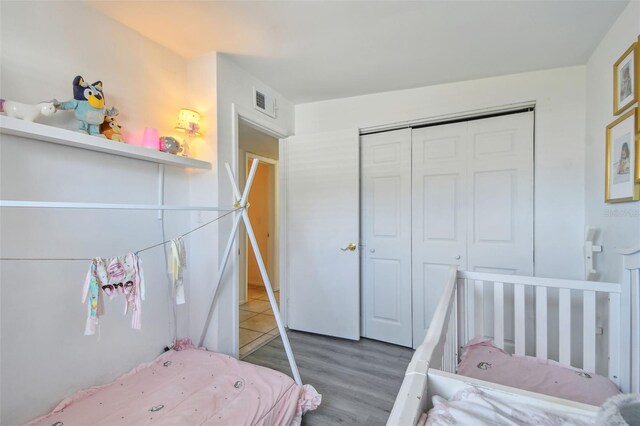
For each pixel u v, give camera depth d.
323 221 2.84
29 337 1.37
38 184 1.40
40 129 1.26
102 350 1.65
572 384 1.31
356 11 1.62
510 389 0.75
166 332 2.01
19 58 1.34
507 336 2.31
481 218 2.41
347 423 1.67
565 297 1.56
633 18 1.47
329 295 2.82
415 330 2.62
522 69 2.22
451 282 1.48
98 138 1.46
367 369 2.25
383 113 2.70
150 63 1.93
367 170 2.83
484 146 2.40
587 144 2.06
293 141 2.95
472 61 2.13
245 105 2.34
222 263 1.92
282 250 3.04
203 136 2.12
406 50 2.01
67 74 1.51
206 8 1.61
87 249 1.59
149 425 1.27
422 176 2.61
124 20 1.73
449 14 1.64
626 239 1.53
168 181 2.04
